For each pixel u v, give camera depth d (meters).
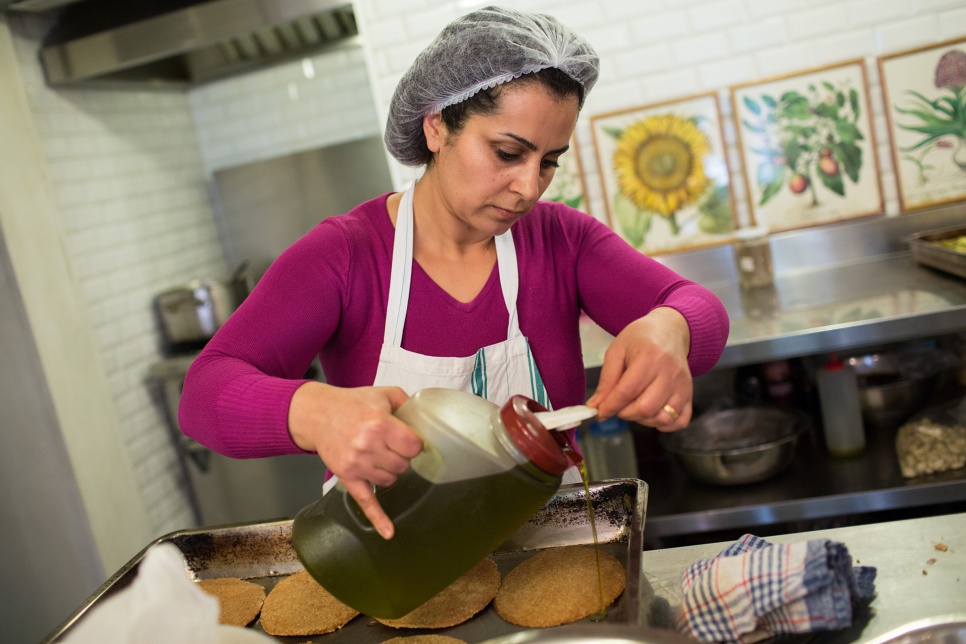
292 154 3.59
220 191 3.70
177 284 3.38
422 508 0.88
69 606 2.81
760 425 2.46
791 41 2.60
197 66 3.40
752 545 1.00
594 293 1.29
